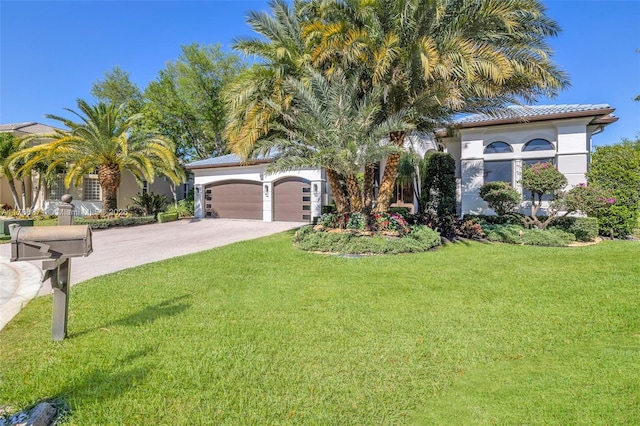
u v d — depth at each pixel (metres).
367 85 12.25
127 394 3.13
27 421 2.68
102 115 19.77
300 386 3.27
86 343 4.20
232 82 11.72
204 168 23.50
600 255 9.54
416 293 6.24
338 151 10.65
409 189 22.31
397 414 2.88
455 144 17.77
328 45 10.47
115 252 11.23
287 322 4.90
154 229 18.05
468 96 11.74
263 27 11.95
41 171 22.00
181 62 32.53
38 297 6.27
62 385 3.27
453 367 3.65
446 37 10.28
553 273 7.60
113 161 20.22
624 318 4.95
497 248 11.02
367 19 10.73
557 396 3.10
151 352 3.95
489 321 4.89
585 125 14.01
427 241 11.10
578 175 14.09
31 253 3.73
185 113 32.56
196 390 3.19
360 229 11.91
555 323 4.81
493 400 3.06
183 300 5.93
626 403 2.96
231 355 3.88
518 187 15.25
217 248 11.34
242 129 11.52
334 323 4.85
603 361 3.73
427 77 9.62
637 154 13.19
